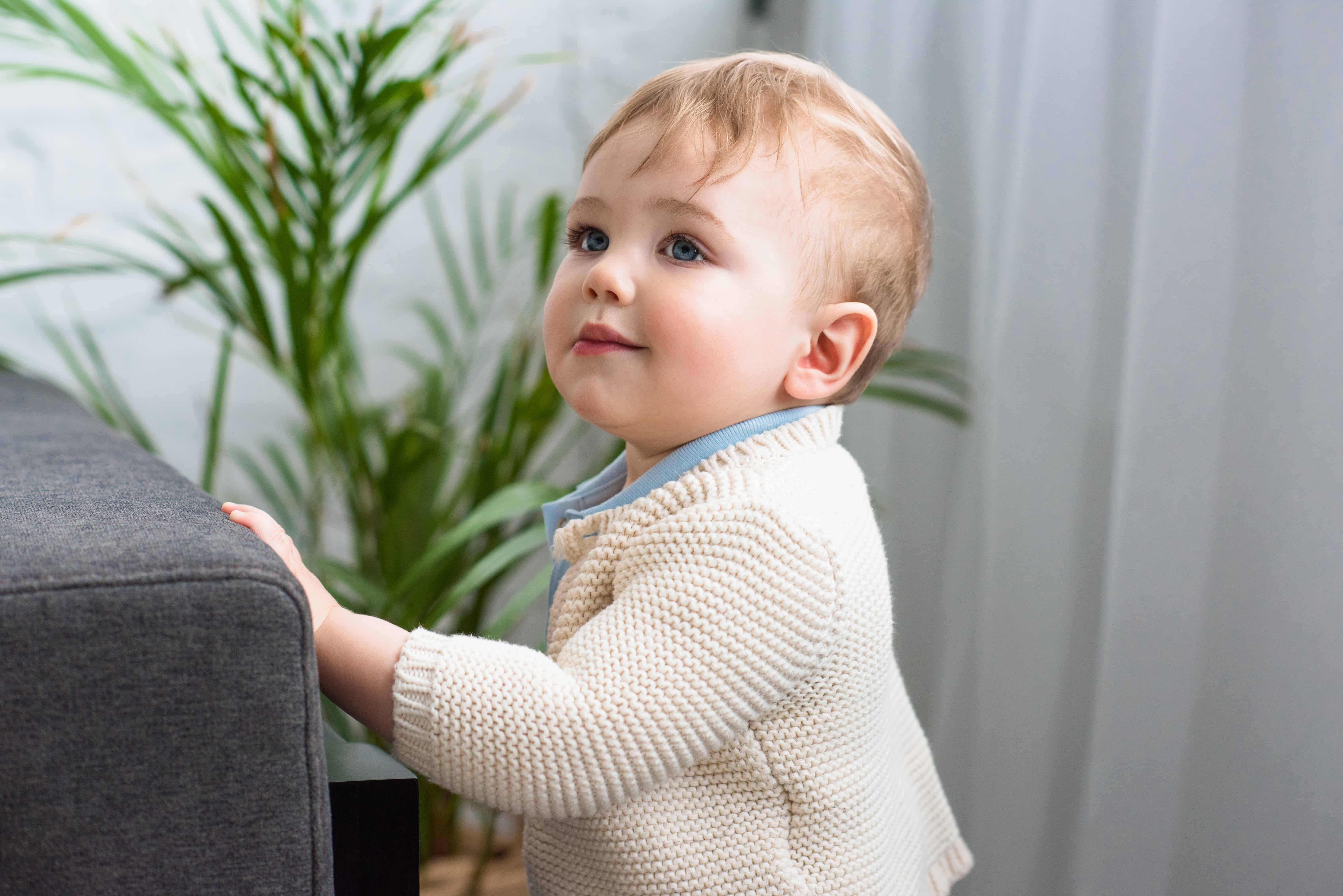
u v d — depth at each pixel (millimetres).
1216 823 898
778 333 597
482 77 1282
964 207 1205
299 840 463
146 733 437
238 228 1475
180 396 1490
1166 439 913
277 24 1397
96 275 1444
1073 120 1033
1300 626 849
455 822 1259
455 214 1562
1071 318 1041
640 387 583
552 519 703
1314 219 842
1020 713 1079
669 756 518
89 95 1413
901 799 670
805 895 566
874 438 1323
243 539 488
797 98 619
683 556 541
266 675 451
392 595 897
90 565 433
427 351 1568
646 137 589
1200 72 892
